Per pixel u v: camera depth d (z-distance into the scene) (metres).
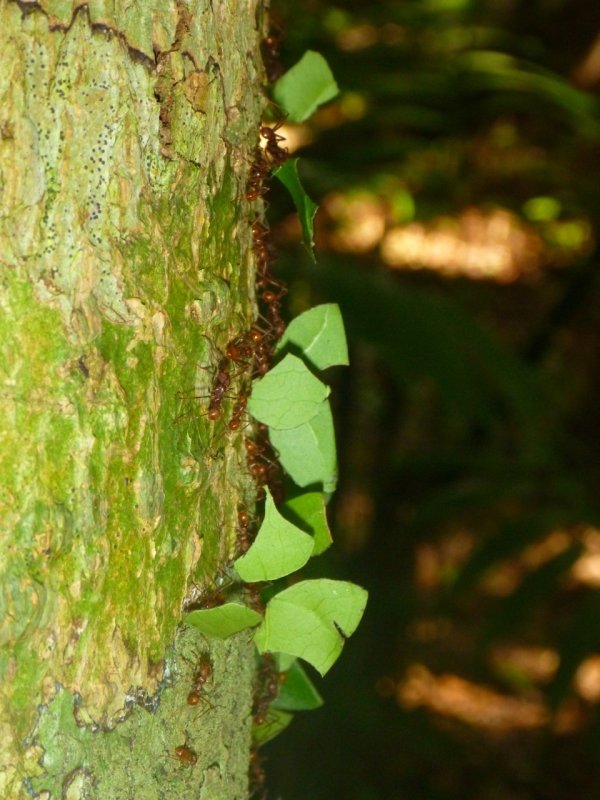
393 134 1.15
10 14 0.45
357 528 1.06
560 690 0.84
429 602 1.06
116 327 0.46
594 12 1.17
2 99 0.45
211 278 0.48
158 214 0.47
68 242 0.45
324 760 0.76
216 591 0.49
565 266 1.54
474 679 1.20
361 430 1.17
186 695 0.48
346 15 1.06
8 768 0.45
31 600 0.45
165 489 0.47
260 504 0.51
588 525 0.88
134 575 0.47
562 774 1.06
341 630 0.48
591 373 1.37
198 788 0.48
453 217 1.46
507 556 0.88
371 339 0.79
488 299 1.62
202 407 0.48
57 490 0.46
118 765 0.47
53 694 0.46
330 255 1.30
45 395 0.45
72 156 0.45
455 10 1.07
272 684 0.52
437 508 0.93
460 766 1.01
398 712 0.88
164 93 0.47
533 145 1.29
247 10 0.49
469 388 0.80
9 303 0.45
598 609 0.86
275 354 0.51
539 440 0.88
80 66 0.45
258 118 0.50
